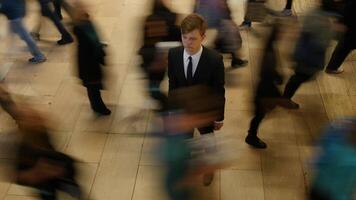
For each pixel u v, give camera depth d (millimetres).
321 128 5160
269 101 4559
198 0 5504
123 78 6035
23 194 4449
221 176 4602
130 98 5691
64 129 5273
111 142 5078
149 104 5422
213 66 3596
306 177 4570
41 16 6910
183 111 3049
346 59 6340
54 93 5855
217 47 5918
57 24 6609
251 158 4809
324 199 3148
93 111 5496
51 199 3438
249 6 6570
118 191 4496
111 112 5488
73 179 3453
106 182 4594
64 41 6820
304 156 4812
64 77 6145
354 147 2979
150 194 4434
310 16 4527
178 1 7660
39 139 3150
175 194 3121
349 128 3070
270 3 7309
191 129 3096
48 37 7035
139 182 4570
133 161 4816
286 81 5133
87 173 4688
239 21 7109
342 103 5562
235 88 5785
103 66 5238
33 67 6367
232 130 5180
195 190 3199
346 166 2961
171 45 4555
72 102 5688
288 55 4855
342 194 3080
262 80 4418
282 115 5352
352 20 5262
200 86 3254
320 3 4605
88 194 4449
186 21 3430
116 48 6660
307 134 5090
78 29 4539
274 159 4789
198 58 3580
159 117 4797
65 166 3328
